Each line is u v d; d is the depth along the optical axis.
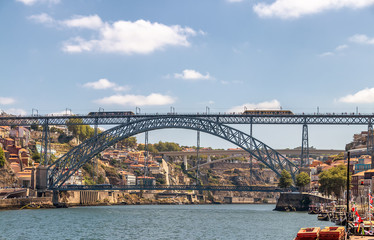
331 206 177.38
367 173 191.00
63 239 110.25
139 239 110.56
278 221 157.38
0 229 128.12
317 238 69.25
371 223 87.31
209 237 114.25
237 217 178.38
